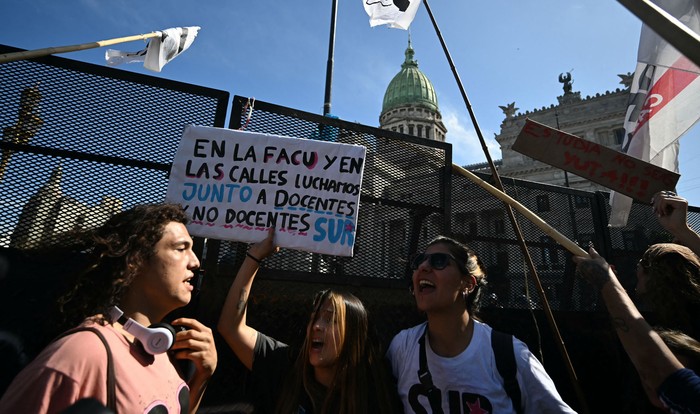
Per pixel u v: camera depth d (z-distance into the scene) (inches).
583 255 66.4
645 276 74.8
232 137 93.8
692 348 54.7
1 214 82.3
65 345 41.2
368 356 71.6
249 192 91.0
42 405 36.4
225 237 87.7
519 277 141.3
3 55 83.0
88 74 95.7
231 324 75.4
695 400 40.6
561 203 156.1
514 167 1317.7
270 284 98.9
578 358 133.6
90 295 49.6
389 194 113.0
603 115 1235.9
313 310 75.8
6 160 85.1
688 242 68.6
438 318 70.7
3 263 79.7
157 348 46.7
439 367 66.2
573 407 126.5
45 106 90.2
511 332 130.6
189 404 56.7
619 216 118.1
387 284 105.6
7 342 76.2
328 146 96.3
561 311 137.6
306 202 91.9
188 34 140.3
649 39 115.4
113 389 40.7
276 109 108.5
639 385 69.5
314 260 103.2
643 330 48.4
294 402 67.5
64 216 86.0
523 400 62.1
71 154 89.3
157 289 53.5
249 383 82.8
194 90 103.6
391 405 66.9
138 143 95.3
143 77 100.0
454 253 74.5
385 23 153.3
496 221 143.4
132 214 56.2
